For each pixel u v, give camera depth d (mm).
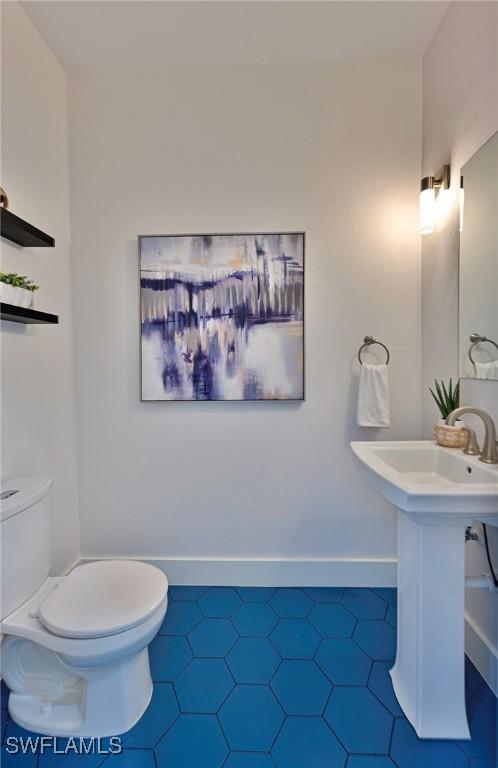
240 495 1881
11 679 1231
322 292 1825
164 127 1809
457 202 1498
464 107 1429
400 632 1288
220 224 1819
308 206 1806
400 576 1275
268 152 1800
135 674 1204
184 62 1758
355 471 1866
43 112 1632
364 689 1297
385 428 1847
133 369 1868
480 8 1319
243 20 1542
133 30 1584
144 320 1824
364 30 1601
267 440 1865
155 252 1805
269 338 1814
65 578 1303
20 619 1150
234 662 1413
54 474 1704
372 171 1791
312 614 1680
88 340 1862
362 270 1815
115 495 1896
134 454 1885
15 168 1467
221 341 1820
